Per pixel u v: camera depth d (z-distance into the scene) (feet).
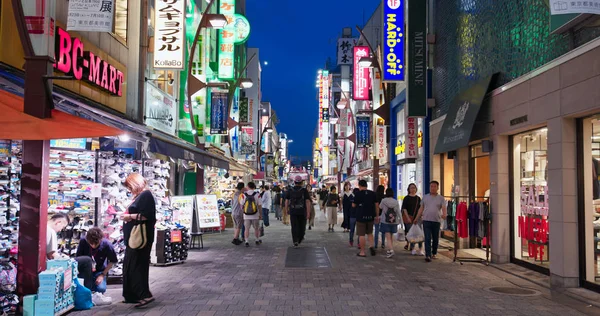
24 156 22.59
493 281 31.30
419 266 37.60
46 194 23.06
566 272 28.37
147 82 49.75
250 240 57.98
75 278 23.54
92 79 35.76
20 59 25.79
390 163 87.10
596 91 25.17
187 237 39.86
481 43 44.06
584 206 28.25
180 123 64.75
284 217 83.10
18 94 21.98
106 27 24.53
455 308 23.97
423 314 22.75
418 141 69.21
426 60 60.23
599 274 27.71
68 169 29.14
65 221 25.29
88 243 25.63
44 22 19.90
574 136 28.71
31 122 20.03
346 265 37.99
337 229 76.64
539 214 34.04
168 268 36.27
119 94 41.78
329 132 214.69
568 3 17.47
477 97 41.19
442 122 54.95
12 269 22.61
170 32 47.91
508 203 38.55
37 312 21.06
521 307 24.22
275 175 262.06
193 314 22.61
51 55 20.20
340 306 24.30
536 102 31.94
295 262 39.45
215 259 41.19
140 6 48.01
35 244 22.43
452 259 41.16
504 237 38.50
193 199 51.26
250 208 51.52
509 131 36.29
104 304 24.58
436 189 40.70
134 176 25.11
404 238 48.52
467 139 39.50
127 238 24.30
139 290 24.16
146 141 30.91
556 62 29.12
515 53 36.35
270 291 27.94
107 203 30.63
